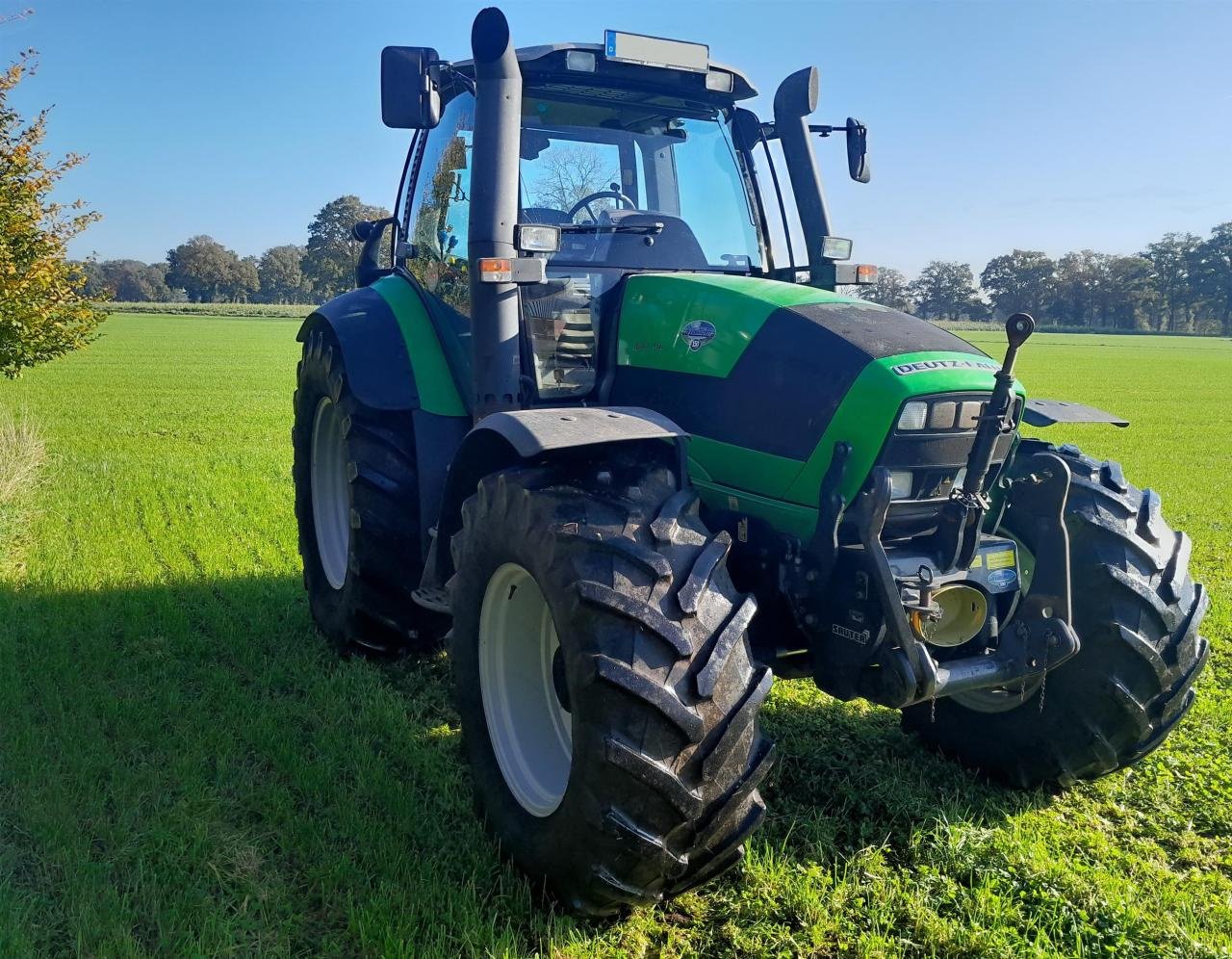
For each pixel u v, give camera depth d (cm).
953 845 312
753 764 251
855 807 344
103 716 384
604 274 364
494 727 308
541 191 385
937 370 280
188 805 322
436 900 276
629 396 350
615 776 239
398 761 367
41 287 891
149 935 262
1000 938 266
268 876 288
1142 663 317
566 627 254
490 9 331
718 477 319
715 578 258
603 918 274
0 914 259
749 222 424
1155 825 337
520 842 284
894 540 290
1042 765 345
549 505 272
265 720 384
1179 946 268
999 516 328
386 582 421
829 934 272
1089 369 4062
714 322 321
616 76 397
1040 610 293
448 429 405
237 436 1307
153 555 651
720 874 263
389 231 537
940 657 304
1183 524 899
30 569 603
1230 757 389
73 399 1834
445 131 436
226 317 7862
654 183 410
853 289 417
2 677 416
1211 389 2941
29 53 873
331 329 455
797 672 311
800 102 418
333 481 504
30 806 314
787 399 296
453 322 407
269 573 610
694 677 243
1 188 854
